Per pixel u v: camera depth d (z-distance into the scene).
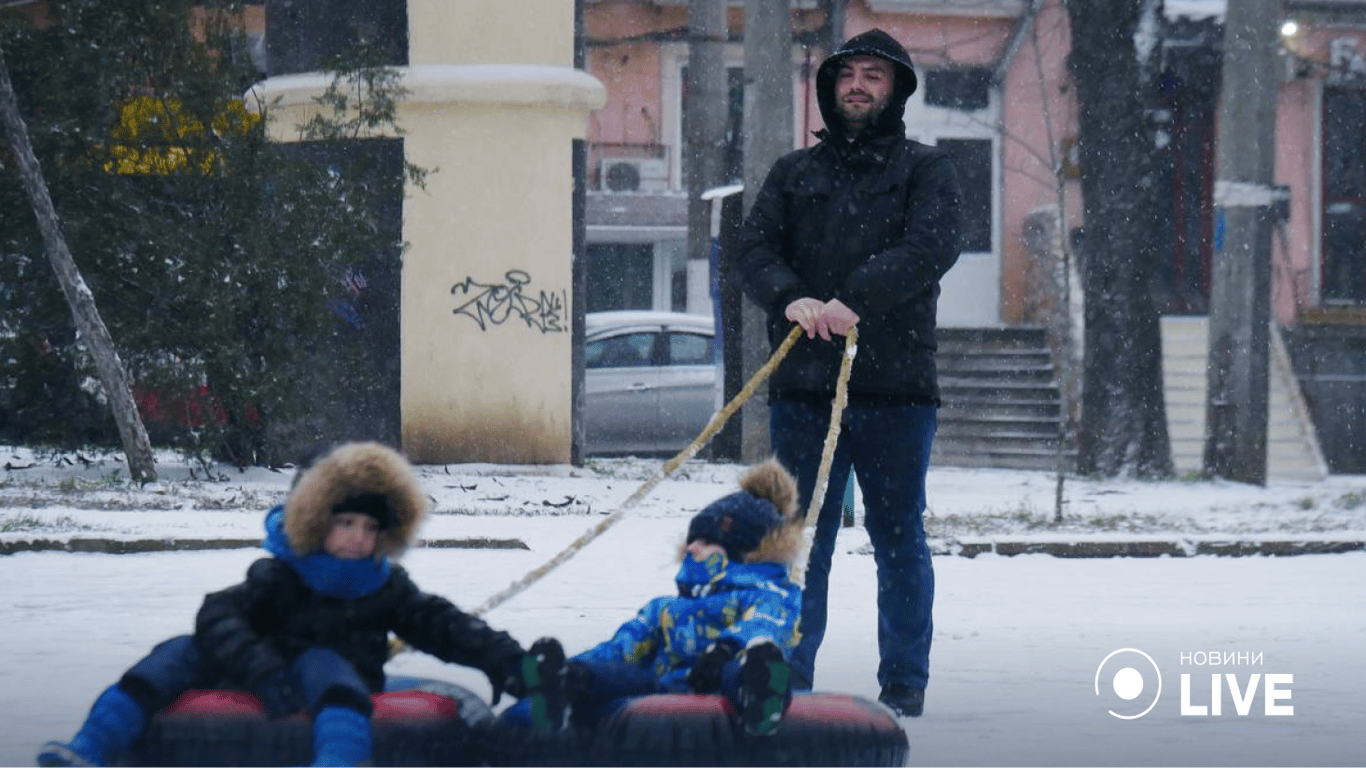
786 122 39.88
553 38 36.50
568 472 35.75
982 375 48.44
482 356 36.03
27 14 33.66
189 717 8.05
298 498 8.37
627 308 65.25
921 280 11.39
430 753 8.19
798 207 11.96
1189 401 50.12
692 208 58.00
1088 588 19.95
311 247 32.97
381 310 36.09
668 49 63.84
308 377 33.41
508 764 8.23
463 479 33.44
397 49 36.00
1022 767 9.70
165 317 32.50
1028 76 59.25
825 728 8.40
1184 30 55.47
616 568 20.72
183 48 32.66
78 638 14.83
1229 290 41.81
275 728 7.98
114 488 29.39
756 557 9.10
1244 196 41.72
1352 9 57.25
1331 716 11.72
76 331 33.25
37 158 32.56
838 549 23.00
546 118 36.28
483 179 35.94
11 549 21.52
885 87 11.86
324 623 8.45
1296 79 57.25
